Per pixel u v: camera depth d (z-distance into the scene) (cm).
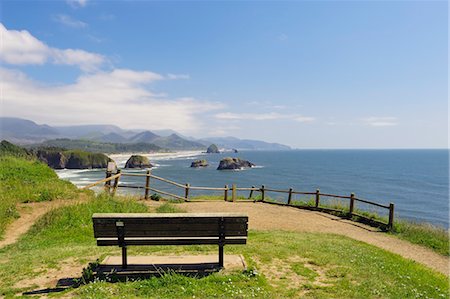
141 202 1594
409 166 15138
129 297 525
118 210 1301
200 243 641
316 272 682
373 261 808
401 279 693
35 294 548
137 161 12062
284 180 8106
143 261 685
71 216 1148
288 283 614
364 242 1088
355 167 14038
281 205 1912
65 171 10731
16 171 1830
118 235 618
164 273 607
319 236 1127
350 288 601
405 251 1084
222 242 641
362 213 1591
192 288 560
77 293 546
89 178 7325
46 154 11694
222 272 632
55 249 855
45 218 1127
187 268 644
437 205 4956
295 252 824
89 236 1044
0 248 914
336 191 6288
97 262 670
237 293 544
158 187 6331
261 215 1562
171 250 818
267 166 14000
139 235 627
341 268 711
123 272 620
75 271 661
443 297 621
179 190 6019
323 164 16162
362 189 6694
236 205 1819
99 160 12488
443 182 8344
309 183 7550
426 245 1162
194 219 628
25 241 973
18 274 649
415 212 4406
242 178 8425
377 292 588
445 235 1302
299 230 1275
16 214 1191
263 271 673
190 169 11725
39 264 707
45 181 1781
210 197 2183
